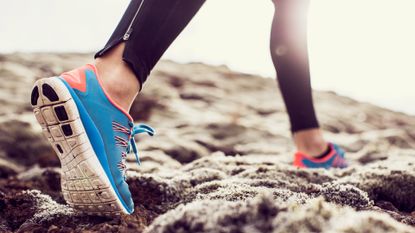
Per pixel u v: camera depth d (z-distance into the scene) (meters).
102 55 1.38
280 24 2.06
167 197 1.71
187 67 8.54
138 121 4.89
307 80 2.17
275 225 0.93
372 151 3.25
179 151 3.27
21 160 3.32
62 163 1.33
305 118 2.23
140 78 1.38
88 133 1.29
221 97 6.47
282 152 3.53
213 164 2.26
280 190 1.49
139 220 1.35
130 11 1.38
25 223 1.46
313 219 0.94
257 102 6.55
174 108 5.30
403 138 4.11
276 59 2.14
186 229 0.96
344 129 5.66
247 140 4.01
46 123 1.29
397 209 1.69
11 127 3.56
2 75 5.83
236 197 1.44
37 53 7.95
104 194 1.29
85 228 1.32
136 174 1.80
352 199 1.48
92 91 1.31
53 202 1.68
